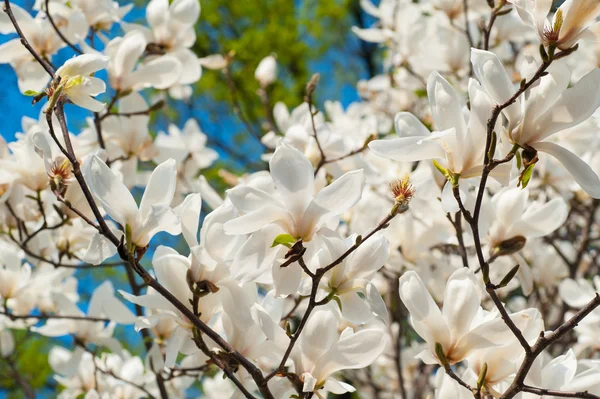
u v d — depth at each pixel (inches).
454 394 57.0
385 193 79.1
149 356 68.9
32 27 70.7
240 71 201.5
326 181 70.9
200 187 69.4
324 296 56.8
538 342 53.8
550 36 52.6
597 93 53.6
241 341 56.8
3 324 74.3
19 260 72.1
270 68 97.3
